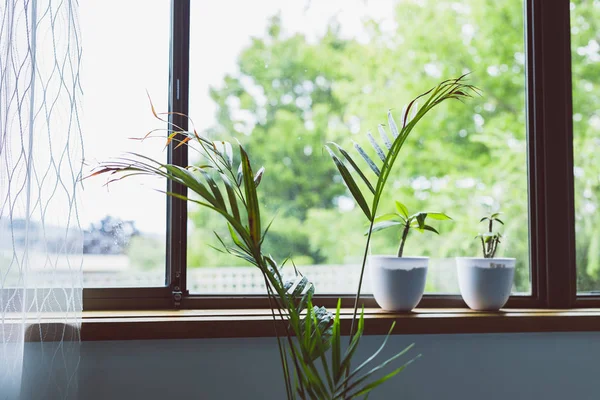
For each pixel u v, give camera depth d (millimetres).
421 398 1616
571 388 1688
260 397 1540
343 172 1324
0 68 1348
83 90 1564
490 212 1894
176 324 1460
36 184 1368
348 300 1757
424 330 1584
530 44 1886
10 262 1331
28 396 1362
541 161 1854
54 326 1365
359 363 1592
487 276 1694
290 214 1819
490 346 1655
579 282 1875
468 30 1939
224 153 1354
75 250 1379
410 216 1805
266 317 1537
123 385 1477
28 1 1369
